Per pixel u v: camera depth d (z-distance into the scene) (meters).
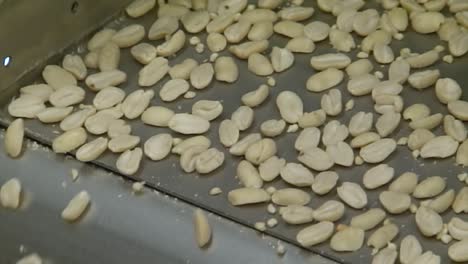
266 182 0.36
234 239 0.34
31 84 0.41
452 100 0.39
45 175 0.37
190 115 0.39
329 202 0.35
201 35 0.43
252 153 0.37
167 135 0.38
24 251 0.35
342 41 0.42
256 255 0.34
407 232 0.34
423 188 0.35
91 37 0.43
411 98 0.39
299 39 0.42
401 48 0.42
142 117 0.39
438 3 0.43
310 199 0.36
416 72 0.40
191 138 0.38
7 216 0.36
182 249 0.34
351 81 0.40
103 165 0.37
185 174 0.37
